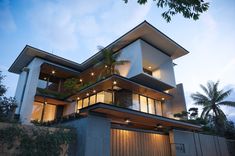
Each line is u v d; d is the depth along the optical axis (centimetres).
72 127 904
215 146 1733
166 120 1170
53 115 1942
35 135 741
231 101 2725
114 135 990
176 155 1228
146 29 1688
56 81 2150
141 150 1080
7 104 1148
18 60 1952
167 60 2059
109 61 1766
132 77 1678
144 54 1861
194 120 1952
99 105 852
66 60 1983
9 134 680
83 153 805
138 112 1024
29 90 1717
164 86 1956
